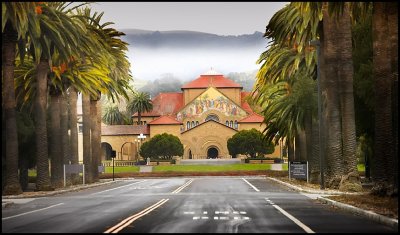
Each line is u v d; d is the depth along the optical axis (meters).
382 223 19.06
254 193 40.09
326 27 40.75
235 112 172.75
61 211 25.69
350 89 38.22
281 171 94.19
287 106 59.66
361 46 43.56
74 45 47.84
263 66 62.66
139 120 183.75
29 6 39.00
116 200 33.75
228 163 137.62
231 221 20.02
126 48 66.69
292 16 45.06
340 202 27.34
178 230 17.11
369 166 58.16
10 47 42.28
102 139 165.88
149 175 90.44
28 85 56.81
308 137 56.41
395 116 29.14
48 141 63.12
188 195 38.22
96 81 55.66
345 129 38.31
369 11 40.06
